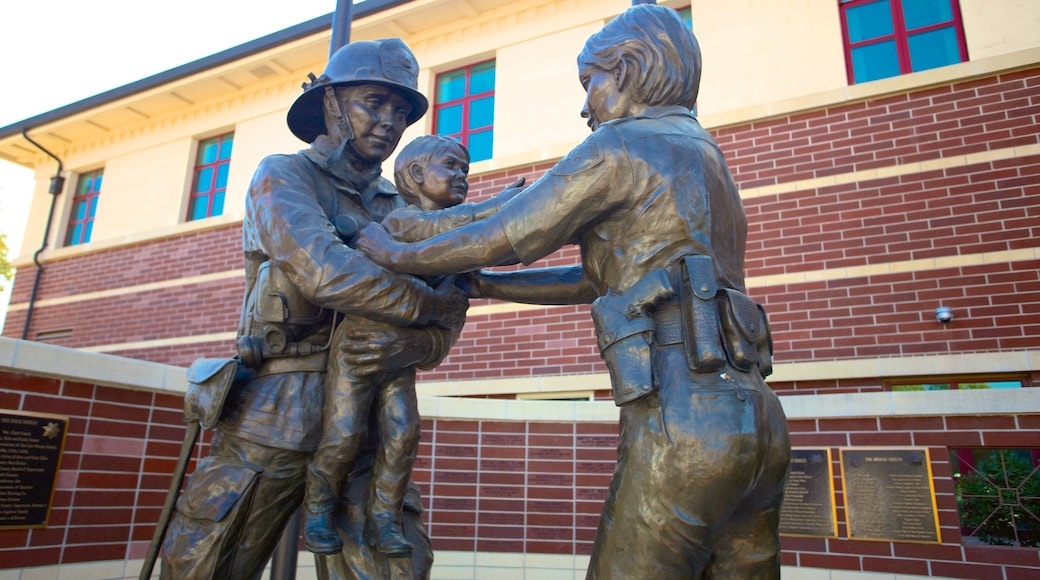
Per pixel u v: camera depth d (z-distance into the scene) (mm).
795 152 8641
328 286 1864
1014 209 7531
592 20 10375
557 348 9109
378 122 2291
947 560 5625
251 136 12711
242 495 1977
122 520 4355
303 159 2217
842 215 8219
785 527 6145
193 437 2115
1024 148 7645
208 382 2039
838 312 7918
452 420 6605
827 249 8164
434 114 11328
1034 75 7816
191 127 13531
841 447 6156
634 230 1777
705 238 1761
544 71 10492
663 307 1719
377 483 1958
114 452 4355
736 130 9016
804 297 8102
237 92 13102
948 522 5699
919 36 8680
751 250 8492
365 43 2334
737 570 1774
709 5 9680
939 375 7410
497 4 10867
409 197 2105
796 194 8484
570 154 1824
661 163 1773
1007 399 5734
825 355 7828
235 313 11766
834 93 8562
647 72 1932
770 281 8297
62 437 4090
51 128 14438
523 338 9336
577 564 6234
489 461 6543
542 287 2314
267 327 2086
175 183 13312
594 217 1800
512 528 6387
